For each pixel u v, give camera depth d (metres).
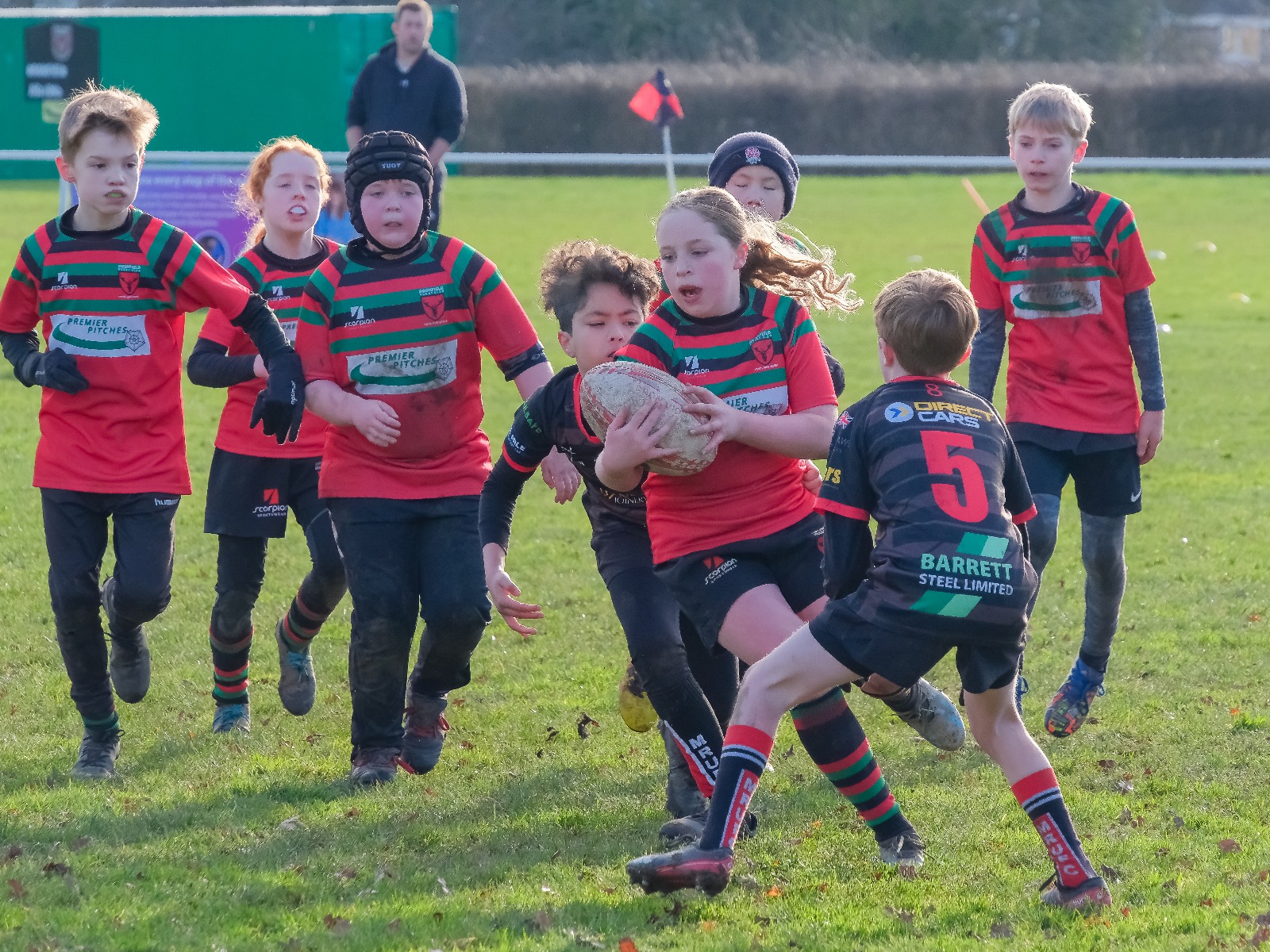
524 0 180.12
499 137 138.50
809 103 139.00
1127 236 21.27
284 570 30.52
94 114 18.88
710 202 16.00
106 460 19.38
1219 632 26.28
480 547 18.78
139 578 19.38
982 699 14.90
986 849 16.66
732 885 15.61
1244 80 137.50
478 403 19.64
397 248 19.09
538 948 13.64
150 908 14.50
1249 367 54.59
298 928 14.21
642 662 16.61
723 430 15.37
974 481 14.39
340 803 18.41
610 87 138.00
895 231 94.31
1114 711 22.20
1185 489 37.69
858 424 14.80
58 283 19.22
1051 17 190.75
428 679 19.69
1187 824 17.52
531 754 20.70
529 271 74.06
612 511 17.72
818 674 14.31
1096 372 21.55
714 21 181.38
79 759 19.73
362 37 68.06
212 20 68.50
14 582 29.16
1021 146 21.66
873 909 14.76
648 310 17.89
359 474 19.06
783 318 16.28
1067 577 30.61
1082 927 14.05
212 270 19.31
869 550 14.84
